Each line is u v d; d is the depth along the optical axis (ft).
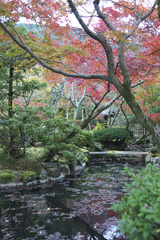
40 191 15.26
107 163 27.76
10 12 12.93
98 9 14.43
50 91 31.48
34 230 9.32
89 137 29.96
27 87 20.33
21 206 12.20
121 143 34.01
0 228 9.53
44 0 14.26
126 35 14.79
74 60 18.29
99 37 14.30
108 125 44.09
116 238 8.68
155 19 16.96
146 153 28.99
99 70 19.42
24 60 18.71
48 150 18.13
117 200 13.01
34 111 17.92
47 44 16.63
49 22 15.19
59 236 8.81
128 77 14.64
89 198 13.55
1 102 19.22
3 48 17.04
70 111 57.21
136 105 14.53
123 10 16.40
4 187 15.69
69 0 12.97
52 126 17.51
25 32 19.63
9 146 18.83
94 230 9.36
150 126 14.12
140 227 4.97
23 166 18.16
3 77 20.06
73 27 16.43
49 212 11.33
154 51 15.84
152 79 20.36
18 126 17.52
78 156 19.27
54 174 18.07
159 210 4.72
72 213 11.17
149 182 5.61
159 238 5.43
